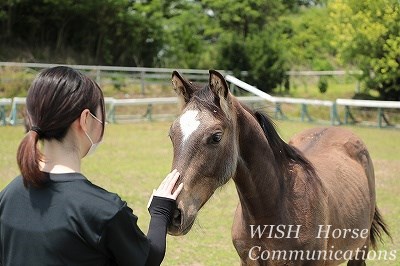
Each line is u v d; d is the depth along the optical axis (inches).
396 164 428.8
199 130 111.7
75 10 1035.9
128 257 71.8
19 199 72.6
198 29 1243.2
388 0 730.8
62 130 73.7
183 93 121.3
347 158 182.1
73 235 69.1
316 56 1227.2
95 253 70.0
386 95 813.9
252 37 1062.4
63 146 74.4
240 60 994.7
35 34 1055.6
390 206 307.7
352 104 669.3
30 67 847.7
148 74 986.1
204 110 114.5
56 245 68.9
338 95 920.3
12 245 71.2
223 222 276.8
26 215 71.1
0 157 441.4
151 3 1165.1
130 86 896.3
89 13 1065.5
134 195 330.0
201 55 1095.0
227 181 119.0
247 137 126.5
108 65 1090.1
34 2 1026.1
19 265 70.2
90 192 71.3
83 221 69.2
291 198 135.0
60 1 1014.4
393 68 730.8
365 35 737.0
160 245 79.1
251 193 129.9
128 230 71.8
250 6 1186.6
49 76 74.7
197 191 111.0
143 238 74.8
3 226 72.6
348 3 766.5
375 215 194.2
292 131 592.4
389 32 740.0
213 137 112.0
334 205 149.6
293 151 142.5
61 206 70.1
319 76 1058.1
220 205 308.7
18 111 684.1
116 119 724.0
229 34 1075.9
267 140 133.9
